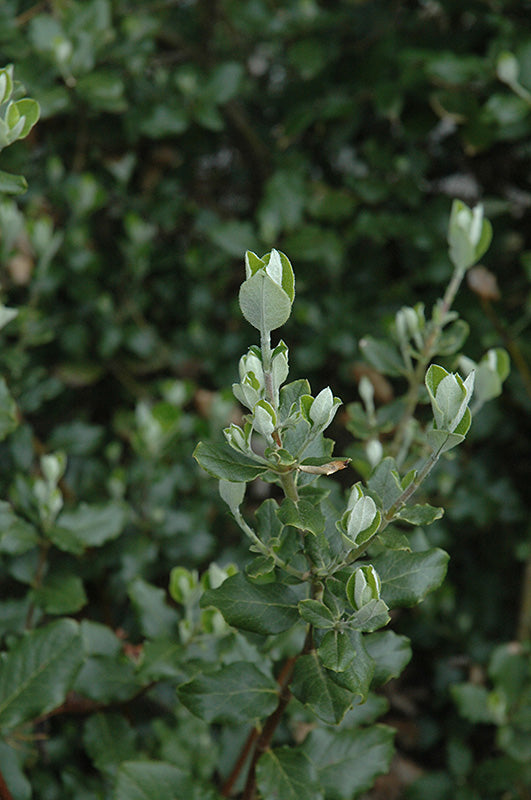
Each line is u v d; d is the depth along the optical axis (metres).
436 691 1.67
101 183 1.80
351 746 1.14
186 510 1.52
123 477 1.42
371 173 1.79
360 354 1.71
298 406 1.00
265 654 1.16
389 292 1.77
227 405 1.52
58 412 1.75
